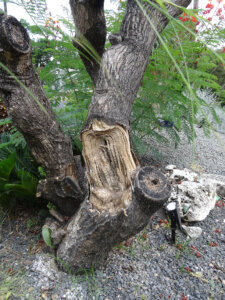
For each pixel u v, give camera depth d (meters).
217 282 0.72
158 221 0.97
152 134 1.30
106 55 0.68
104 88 0.64
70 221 0.74
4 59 0.50
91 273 0.71
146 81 1.12
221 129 2.46
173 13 0.73
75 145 1.17
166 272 0.73
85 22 0.76
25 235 0.87
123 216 0.58
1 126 1.37
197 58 1.19
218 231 0.96
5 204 0.97
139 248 0.82
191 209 0.98
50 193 0.80
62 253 0.69
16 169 0.95
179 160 1.66
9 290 0.64
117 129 0.61
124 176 0.64
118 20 1.11
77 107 1.17
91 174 0.65
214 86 1.10
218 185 1.27
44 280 0.67
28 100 0.58
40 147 0.69
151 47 0.73
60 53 1.04
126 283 0.68
